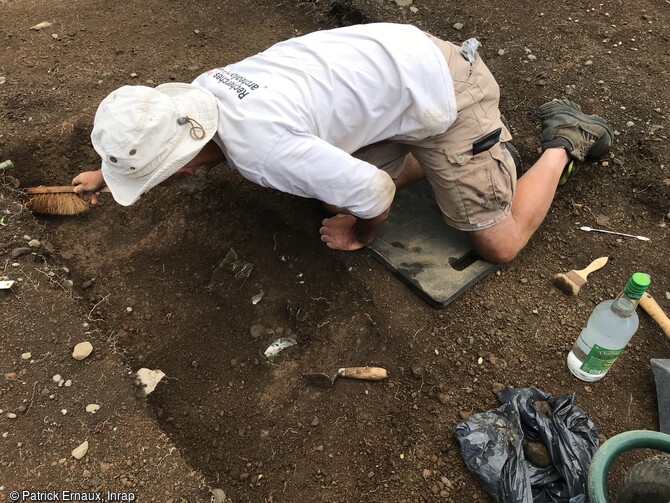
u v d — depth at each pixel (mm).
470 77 1915
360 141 1834
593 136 2369
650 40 3154
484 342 2041
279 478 1782
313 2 3506
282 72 1686
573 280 2174
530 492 1614
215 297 2246
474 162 1967
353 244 2254
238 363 2064
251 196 2521
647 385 1945
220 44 3234
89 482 1564
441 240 2311
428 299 2115
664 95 2828
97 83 2896
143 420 1695
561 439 1688
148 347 2092
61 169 2602
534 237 2379
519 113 2803
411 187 2543
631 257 2312
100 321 2121
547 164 2244
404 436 1840
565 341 2045
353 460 1811
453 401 1896
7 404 1688
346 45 1757
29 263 2049
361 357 2045
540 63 3010
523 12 3355
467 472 1745
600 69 2969
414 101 1751
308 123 1644
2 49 3045
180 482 1584
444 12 3346
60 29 3215
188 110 1585
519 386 1931
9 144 2557
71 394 1726
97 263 2342
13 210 2229
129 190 1615
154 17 3375
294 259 2334
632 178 2557
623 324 1715
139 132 1490
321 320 2160
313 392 1974
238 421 1913
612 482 1710
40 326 1872
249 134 1559
